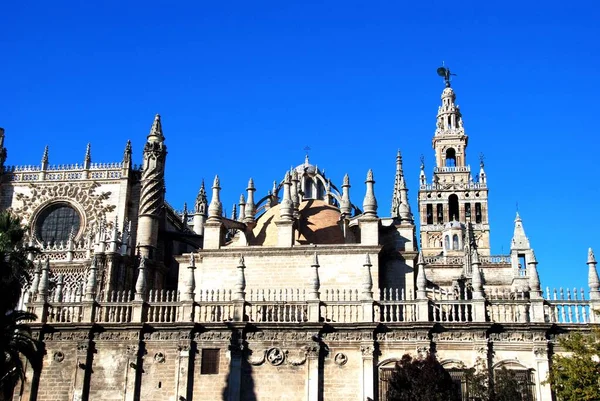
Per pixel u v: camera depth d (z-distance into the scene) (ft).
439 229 406.00
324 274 171.42
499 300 153.58
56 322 162.71
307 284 170.81
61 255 201.46
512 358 148.97
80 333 161.58
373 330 152.46
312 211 191.31
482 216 407.64
